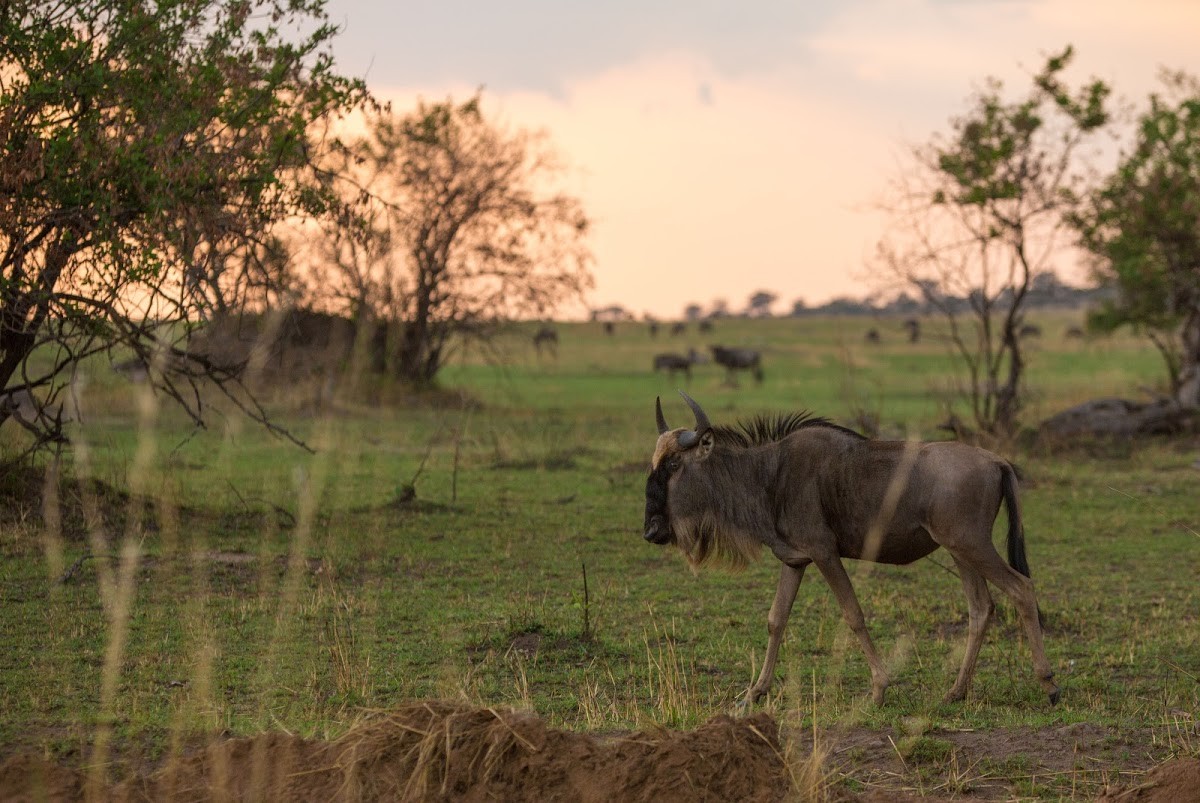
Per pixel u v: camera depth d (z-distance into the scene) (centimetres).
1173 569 4619
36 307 4062
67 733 2330
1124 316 11656
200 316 3997
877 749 2383
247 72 4203
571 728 2516
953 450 2880
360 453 5747
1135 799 2031
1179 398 10694
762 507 2958
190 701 2475
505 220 12238
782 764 1956
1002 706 2833
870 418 9100
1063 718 2655
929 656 3325
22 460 4728
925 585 4266
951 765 2267
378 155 10138
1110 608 3947
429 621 3534
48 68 3916
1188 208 9112
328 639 3219
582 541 4944
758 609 3844
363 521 5050
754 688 2817
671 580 4262
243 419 6762
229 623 3334
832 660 3197
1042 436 8425
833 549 2900
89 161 3878
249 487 5575
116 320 3909
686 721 2488
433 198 11500
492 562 4466
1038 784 2186
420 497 5919
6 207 3809
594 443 8944
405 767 1905
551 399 15012
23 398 6094
